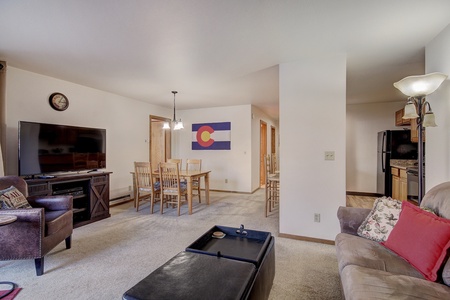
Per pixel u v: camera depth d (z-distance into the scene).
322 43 2.38
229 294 1.11
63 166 3.36
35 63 2.96
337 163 2.73
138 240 2.84
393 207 1.81
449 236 1.28
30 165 2.98
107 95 4.49
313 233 2.83
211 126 6.28
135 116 5.20
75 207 3.54
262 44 2.41
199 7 1.77
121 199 4.78
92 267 2.20
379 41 2.33
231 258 1.53
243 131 5.95
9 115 3.06
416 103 2.17
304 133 2.85
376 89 4.22
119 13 1.85
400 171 4.22
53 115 3.57
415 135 3.95
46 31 2.14
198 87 4.15
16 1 1.67
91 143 3.78
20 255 2.04
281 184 2.96
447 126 2.04
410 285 1.18
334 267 2.21
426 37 2.24
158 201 4.63
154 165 6.54
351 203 4.76
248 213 4.05
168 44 2.42
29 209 2.09
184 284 1.19
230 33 2.18
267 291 1.64
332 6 1.75
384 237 1.69
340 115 2.71
